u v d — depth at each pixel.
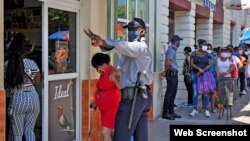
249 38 23.80
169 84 11.12
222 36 22.05
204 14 17.03
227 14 23.09
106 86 6.56
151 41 11.29
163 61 11.97
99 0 7.89
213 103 12.12
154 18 11.41
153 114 11.09
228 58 11.20
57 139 7.12
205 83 11.59
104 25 8.08
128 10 9.85
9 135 6.06
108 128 6.62
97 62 6.56
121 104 5.29
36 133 6.77
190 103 13.57
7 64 5.90
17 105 5.84
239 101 15.23
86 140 7.60
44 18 6.68
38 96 6.51
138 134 5.40
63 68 7.21
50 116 6.92
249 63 17.73
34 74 6.04
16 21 7.02
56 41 7.02
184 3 14.04
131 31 5.32
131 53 5.09
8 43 6.78
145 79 5.29
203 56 11.71
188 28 14.86
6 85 5.98
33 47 6.79
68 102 7.41
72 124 7.54
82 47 7.57
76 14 7.50
